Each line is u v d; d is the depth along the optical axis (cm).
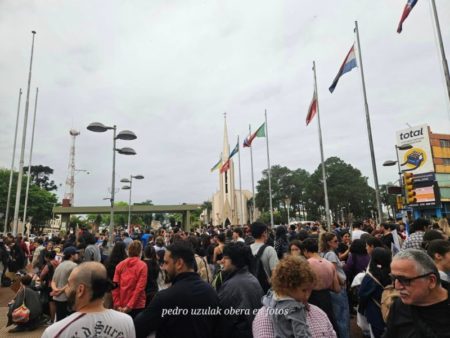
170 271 341
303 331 255
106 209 3681
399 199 1723
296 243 599
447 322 227
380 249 510
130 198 2802
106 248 1468
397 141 5575
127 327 281
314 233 1327
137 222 8031
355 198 7125
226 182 7256
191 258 345
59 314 723
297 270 276
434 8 1324
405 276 236
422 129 5275
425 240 511
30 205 5947
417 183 4203
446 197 5016
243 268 393
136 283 573
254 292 364
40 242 1736
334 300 557
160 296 317
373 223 2216
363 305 501
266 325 272
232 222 6650
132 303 553
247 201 10219
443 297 235
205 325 316
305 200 7981
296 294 274
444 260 350
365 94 1845
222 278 488
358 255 693
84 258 955
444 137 5356
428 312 234
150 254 678
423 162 5206
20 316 848
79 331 261
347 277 690
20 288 899
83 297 275
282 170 8788
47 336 258
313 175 7731
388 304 393
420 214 4653
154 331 313
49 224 8000
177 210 3781
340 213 7900
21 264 1574
